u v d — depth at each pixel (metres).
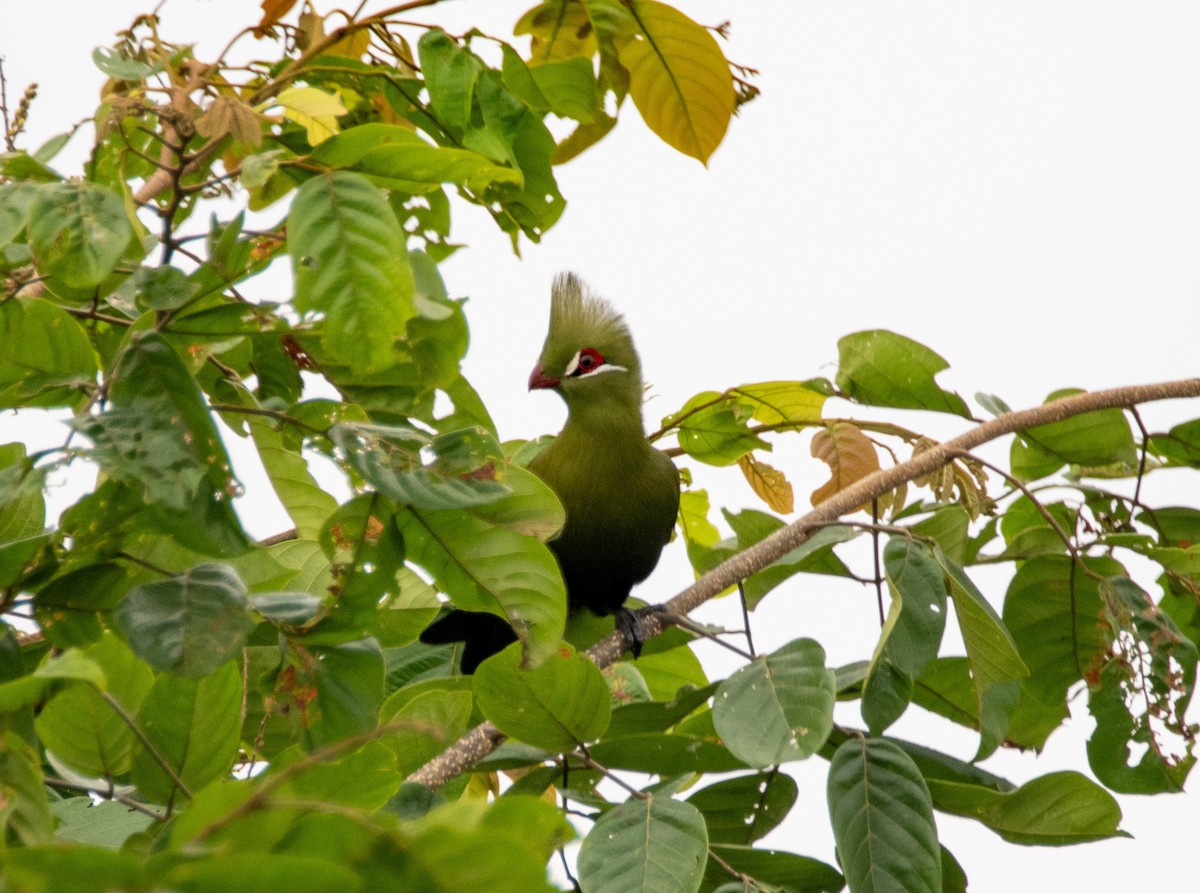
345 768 3.98
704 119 7.80
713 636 6.68
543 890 2.75
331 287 4.75
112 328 5.07
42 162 5.39
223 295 5.10
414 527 4.92
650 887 4.98
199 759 4.52
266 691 4.80
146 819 4.66
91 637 4.62
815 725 5.45
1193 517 7.86
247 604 4.32
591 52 7.80
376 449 4.67
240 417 5.29
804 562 7.20
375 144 4.98
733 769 6.04
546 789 6.10
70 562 4.47
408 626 6.03
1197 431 8.12
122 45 6.12
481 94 6.95
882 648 5.84
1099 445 8.21
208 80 6.02
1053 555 7.29
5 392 4.72
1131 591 7.11
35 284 5.36
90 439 4.20
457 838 2.71
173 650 4.14
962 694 7.19
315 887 2.49
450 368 5.27
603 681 5.26
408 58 7.42
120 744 4.58
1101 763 7.18
